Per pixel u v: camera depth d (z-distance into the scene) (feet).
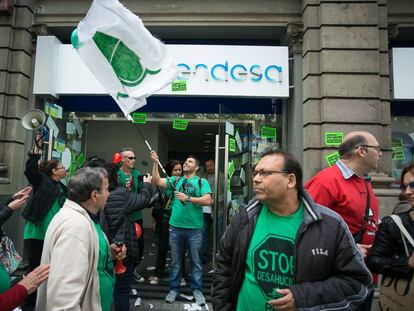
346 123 15.60
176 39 19.26
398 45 18.80
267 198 5.40
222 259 5.95
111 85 10.34
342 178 7.77
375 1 16.10
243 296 5.50
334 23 15.98
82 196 6.75
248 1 17.58
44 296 6.12
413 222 7.18
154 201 15.84
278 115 18.67
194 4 17.71
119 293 10.07
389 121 15.90
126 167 13.94
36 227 11.70
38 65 17.24
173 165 16.58
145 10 17.74
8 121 16.94
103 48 10.25
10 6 17.11
